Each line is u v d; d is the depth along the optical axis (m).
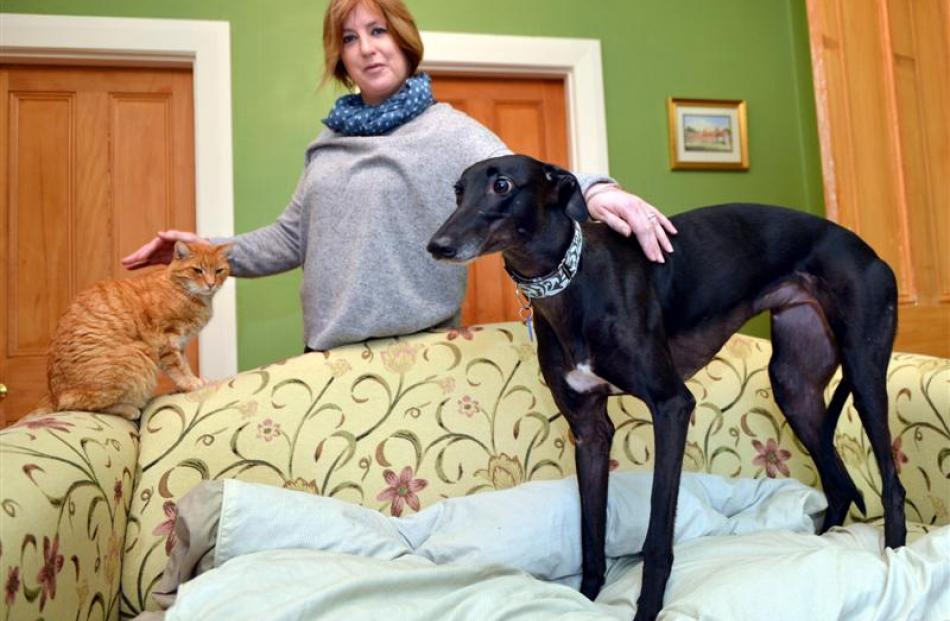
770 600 0.85
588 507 1.07
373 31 1.38
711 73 2.27
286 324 1.92
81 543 0.94
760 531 1.17
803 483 1.42
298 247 1.49
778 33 2.32
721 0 2.30
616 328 0.94
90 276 1.91
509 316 2.12
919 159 1.88
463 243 0.87
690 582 0.94
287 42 1.98
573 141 2.14
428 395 1.33
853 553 0.94
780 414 1.47
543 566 1.07
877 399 1.06
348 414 1.29
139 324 1.25
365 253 1.30
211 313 1.38
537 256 0.93
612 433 1.11
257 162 1.94
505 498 1.13
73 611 0.90
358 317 1.31
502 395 1.36
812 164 2.28
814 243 1.12
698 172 2.22
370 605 0.83
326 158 1.41
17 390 1.85
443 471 1.28
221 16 1.95
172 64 1.96
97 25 1.87
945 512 1.25
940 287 1.85
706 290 1.06
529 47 2.11
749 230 1.10
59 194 1.92
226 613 0.78
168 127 1.98
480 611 0.84
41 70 1.93
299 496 1.05
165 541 1.12
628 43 2.21
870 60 1.88
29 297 1.88
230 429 1.23
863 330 1.07
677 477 0.92
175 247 1.35
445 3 2.08
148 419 1.24
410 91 1.37
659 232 1.02
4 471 0.81
